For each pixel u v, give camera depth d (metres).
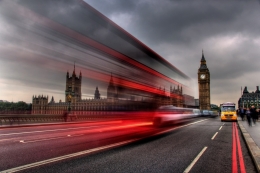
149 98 12.56
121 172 5.23
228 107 29.00
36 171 5.18
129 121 10.96
